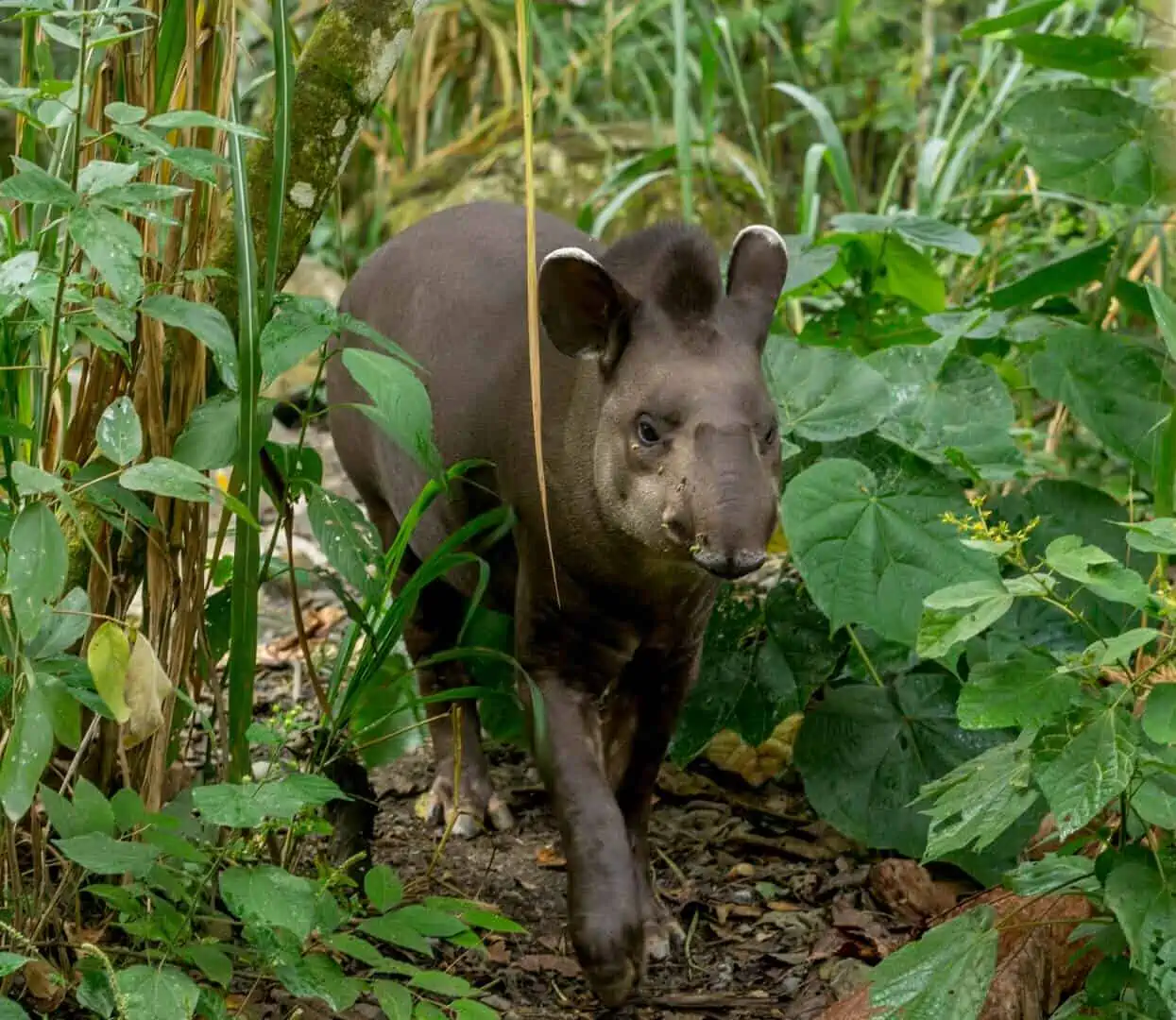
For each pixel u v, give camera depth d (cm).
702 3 827
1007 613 387
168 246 307
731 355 316
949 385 394
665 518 300
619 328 319
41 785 290
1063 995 296
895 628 356
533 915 362
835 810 378
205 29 308
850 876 377
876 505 365
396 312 398
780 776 422
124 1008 248
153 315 271
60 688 260
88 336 270
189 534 312
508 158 788
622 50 819
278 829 320
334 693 326
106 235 251
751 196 756
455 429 360
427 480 370
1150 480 426
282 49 278
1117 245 454
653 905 355
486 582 326
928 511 366
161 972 260
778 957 344
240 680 299
